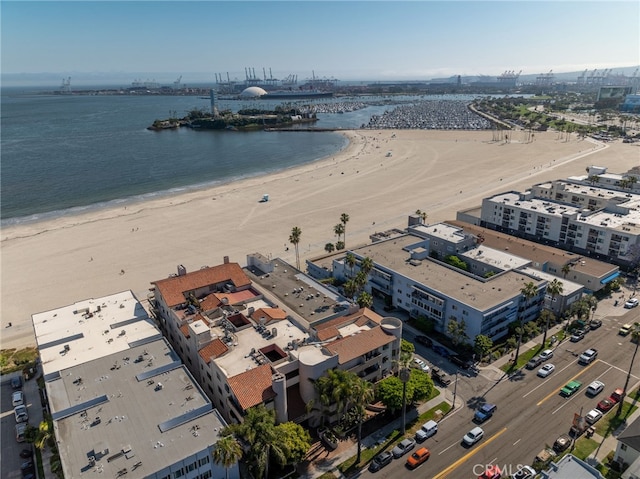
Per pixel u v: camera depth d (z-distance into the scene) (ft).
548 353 326.85
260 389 243.19
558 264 444.14
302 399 265.13
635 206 556.10
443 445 250.98
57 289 458.91
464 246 475.72
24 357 343.46
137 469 195.00
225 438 199.31
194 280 354.95
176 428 218.79
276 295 355.15
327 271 462.19
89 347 290.97
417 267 415.03
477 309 335.67
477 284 381.19
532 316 382.22
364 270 389.80
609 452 242.37
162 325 359.25
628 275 463.83
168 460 199.52
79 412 229.66
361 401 231.50
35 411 282.77
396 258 435.94
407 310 397.60
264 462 206.80
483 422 267.18
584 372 312.29
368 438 257.96
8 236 602.85
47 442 254.27
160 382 251.80
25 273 495.82
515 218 568.41
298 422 253.85
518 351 328.29
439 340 358.84
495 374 313.12
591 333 360.69
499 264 437.58
